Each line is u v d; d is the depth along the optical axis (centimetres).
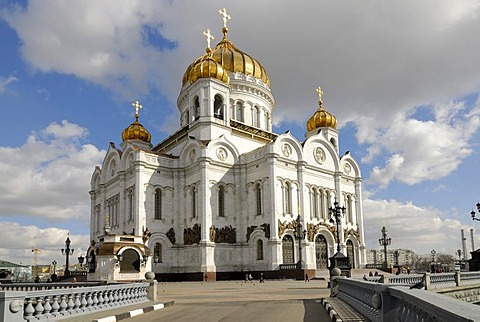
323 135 7406
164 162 6662
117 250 4622
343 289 2489
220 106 7475
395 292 961
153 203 6394
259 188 6450
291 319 1709
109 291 2050
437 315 591
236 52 8125
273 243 5966
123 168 6869
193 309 2184
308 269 5800
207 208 6200
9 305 1300
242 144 7138
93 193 8081
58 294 1608
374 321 1397
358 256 7406
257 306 2286
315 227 6581
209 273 5950
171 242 6419
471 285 3878
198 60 7606
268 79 8300
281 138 6425
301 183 6525
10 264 9806
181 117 7956
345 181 7519
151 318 1806
